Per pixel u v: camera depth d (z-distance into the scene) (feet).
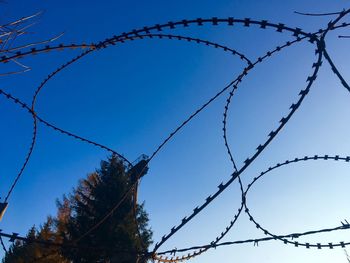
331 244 10.82
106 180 60.64
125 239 52.47
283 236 10.97
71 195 73.26
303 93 7.76
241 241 10.80
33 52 9.40
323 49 7.97
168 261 10.07
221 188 8.11
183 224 8.58
